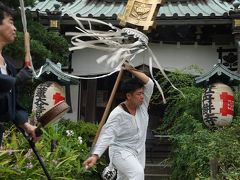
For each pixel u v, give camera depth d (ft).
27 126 10.47
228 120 29.04
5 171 16.90
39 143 20.88
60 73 29.66
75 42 15.38
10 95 9.71
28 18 33.83
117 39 14.78
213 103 29.17
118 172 15.12
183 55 39.55
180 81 33.37
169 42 39.68
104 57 14.71
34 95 29.94
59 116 10.80
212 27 38.58
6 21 9.67
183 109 32.32
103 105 41.75
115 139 14.92
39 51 30.83
